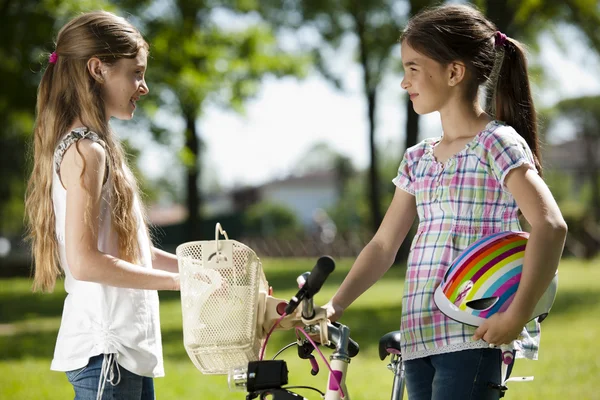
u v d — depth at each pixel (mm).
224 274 4039
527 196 4277
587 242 40562
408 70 4730
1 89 26000
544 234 4156
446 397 4344
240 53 34938
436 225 4598
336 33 42438
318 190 115812
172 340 16250
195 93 30062
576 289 24031
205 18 35438
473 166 4523
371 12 39969
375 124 46250
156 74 29125
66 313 4711
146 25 28984
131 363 4633
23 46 25594
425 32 4652
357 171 106438
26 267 42219
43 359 14492
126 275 4492
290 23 42406
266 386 3926
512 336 4133
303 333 4156
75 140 4609
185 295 4082
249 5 37281
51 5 25594
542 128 5160
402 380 4840
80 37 4789
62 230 4719
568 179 92938
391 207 5051
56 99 4816
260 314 4156
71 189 4559
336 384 3912
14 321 21656
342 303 4844
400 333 4719
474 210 4496
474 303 4262
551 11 31734
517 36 33688
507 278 4191
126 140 31375
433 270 4520
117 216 4695
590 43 33000
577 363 12367
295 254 54656
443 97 4660
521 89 4867
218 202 130000
